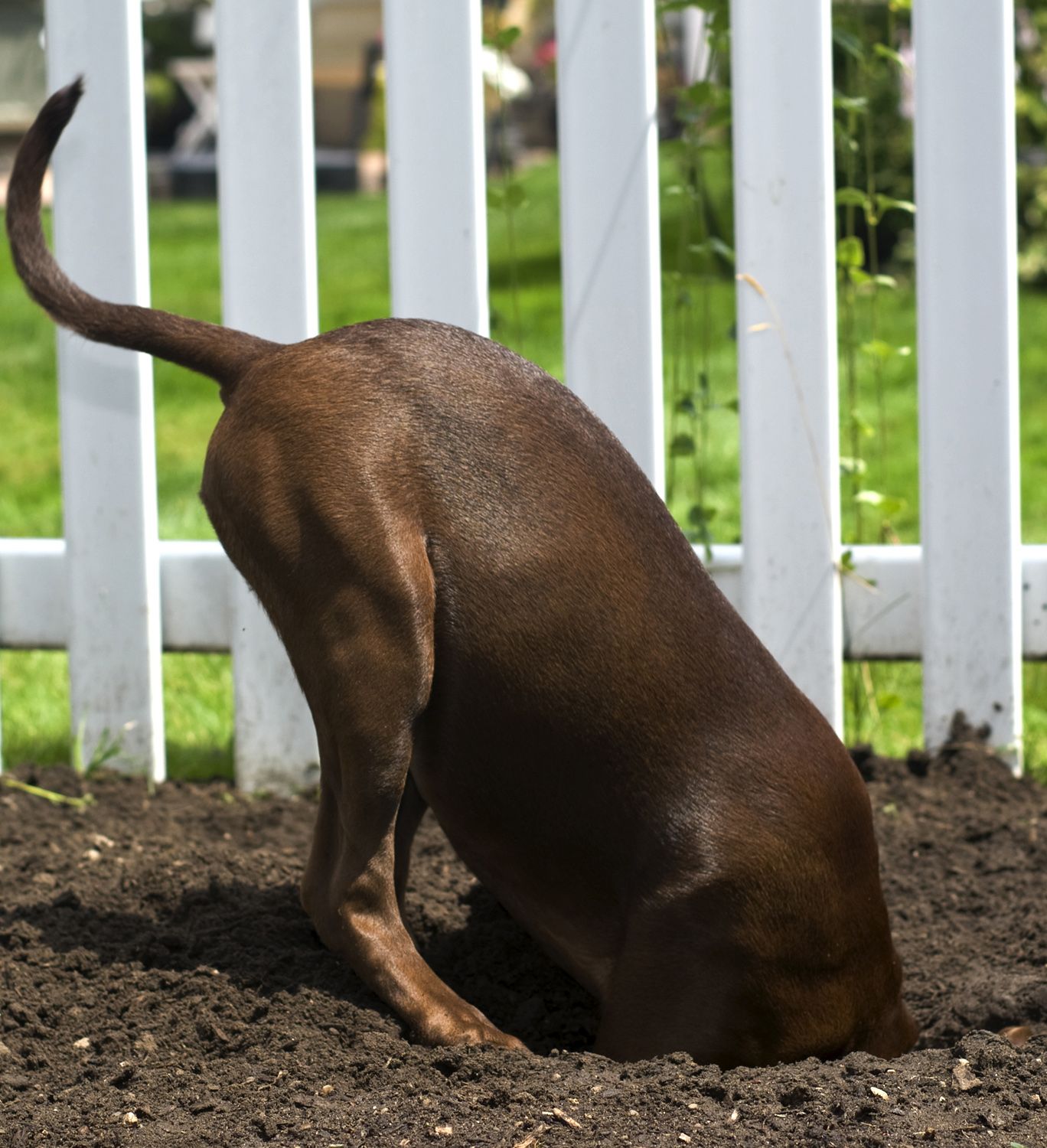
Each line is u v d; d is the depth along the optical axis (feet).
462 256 19.22
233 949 14.46
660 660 12.70
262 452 12.63
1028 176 54.90
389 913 13.16
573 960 13.51
